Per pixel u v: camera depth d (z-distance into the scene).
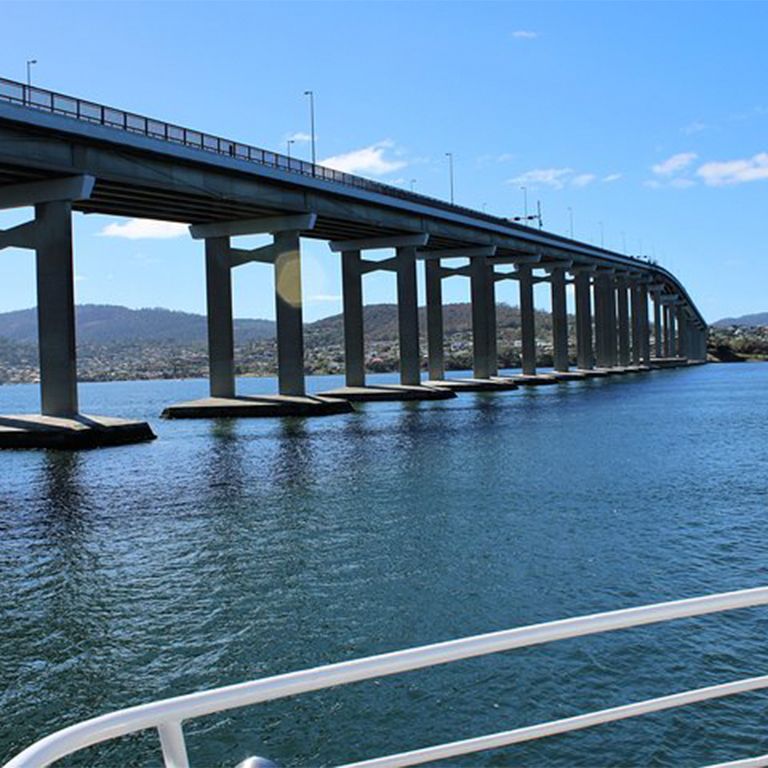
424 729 12.15
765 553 21.81
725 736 11.53
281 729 12.30
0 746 12.09
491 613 17.19
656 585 18.94
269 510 29.83
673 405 84.88
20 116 48.88
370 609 17.69
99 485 36.34
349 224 89.69
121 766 11.51
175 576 20.91
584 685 13.36
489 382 111.88
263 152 70.69
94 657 15.31
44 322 55.12
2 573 21.69
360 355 100.06
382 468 40.16
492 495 31.97
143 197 66.25
